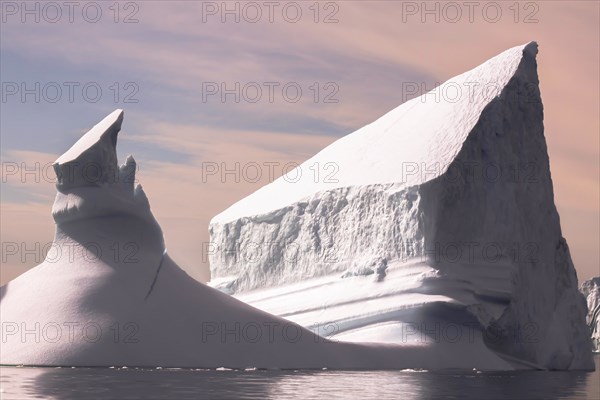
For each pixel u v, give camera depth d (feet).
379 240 294.66
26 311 195.62
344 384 159.33
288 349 213.87
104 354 187.93
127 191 208.33
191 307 205.26
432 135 303.27
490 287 281.54
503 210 292.40
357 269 294.46
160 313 199.31
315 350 219.41
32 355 186.29
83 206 201.26
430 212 280.72
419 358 249.14
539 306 300.61
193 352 197.16
